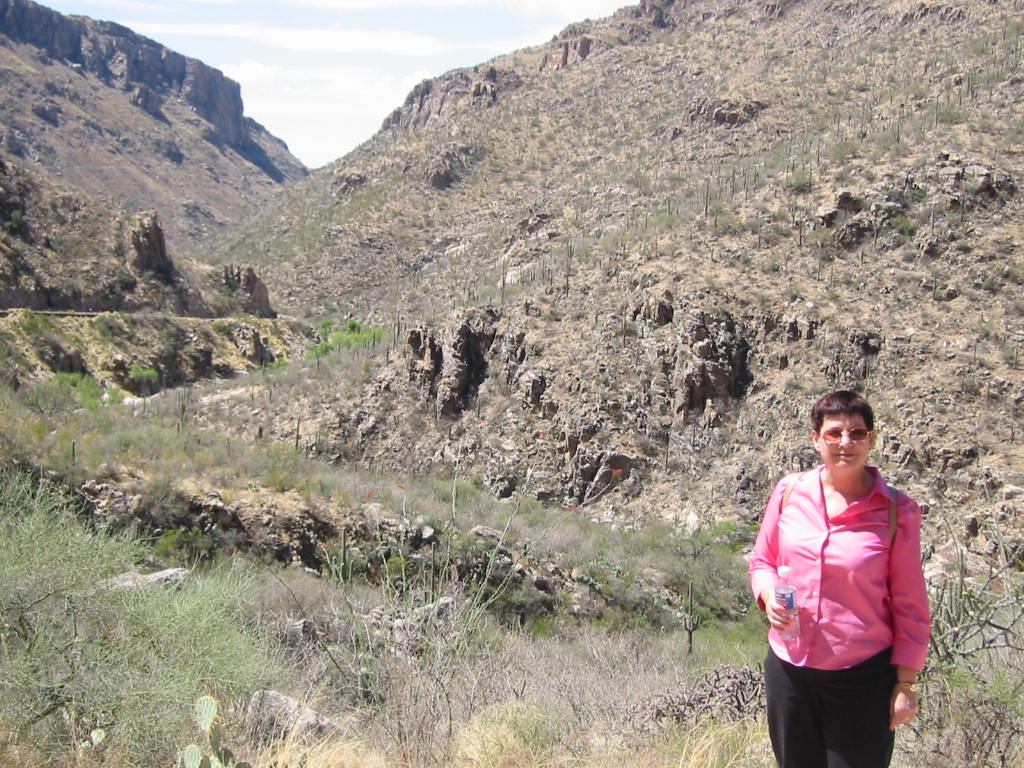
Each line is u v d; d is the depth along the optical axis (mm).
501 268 70062
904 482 33969
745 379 41281
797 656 4316
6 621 6391
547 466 41188
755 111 85750
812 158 52500
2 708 5777
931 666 5789
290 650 8820
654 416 41156
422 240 117625
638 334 43938
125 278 89000
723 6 155500
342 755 6070
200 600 7227
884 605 4258
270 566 20125
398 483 30375
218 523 21359
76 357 73062
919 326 39500
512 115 139750
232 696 6801
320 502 23609
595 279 48688
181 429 29438
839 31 109688
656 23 164625
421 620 7297
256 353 89938
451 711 6582
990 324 38656
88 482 20203
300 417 46875
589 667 10594
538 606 20969
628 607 23000
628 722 6875
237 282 101375
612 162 95438
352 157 153875
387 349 51531
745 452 38562
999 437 34469
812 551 4324
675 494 37969
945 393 36406
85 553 6938
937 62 74500
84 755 5777
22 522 6969
